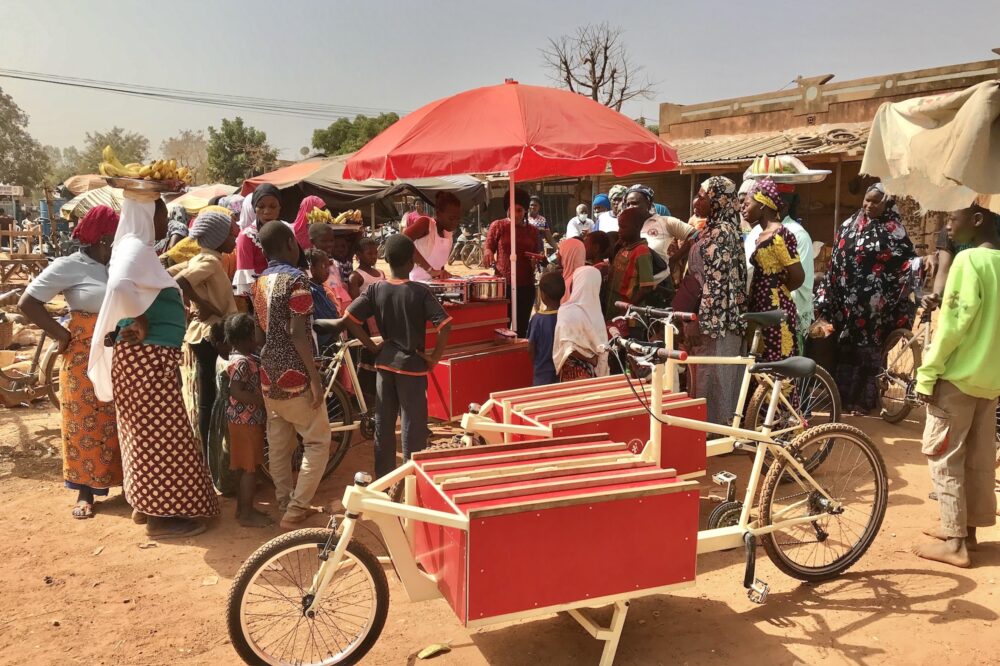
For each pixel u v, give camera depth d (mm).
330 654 3504
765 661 3469
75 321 4961
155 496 4719
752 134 21328
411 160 5930
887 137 4484
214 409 5266
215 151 55719
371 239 7785
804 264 6172
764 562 4473
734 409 5570
